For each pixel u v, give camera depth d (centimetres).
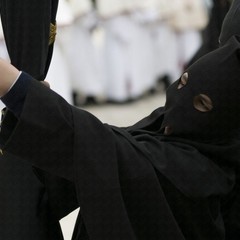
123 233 342
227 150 382
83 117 346
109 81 1880
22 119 329
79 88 1841
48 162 343
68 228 885
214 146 381
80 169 339
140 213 358
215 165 380
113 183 341
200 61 383
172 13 2033
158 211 357
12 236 399
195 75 377
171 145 377
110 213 341
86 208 341
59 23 1405
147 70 2002
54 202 409
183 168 364
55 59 1338
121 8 1811
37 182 409
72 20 1577
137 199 356
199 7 2058
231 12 430
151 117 419
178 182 360
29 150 338
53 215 415
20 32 375
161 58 2077
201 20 2061
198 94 374
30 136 335
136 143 363
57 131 336
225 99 369
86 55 1809
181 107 380
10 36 379
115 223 342
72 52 1781
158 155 365
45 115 333
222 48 379
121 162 351
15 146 337
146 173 354
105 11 1792
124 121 1695
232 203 413
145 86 2003
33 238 400
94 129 346
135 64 1909
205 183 366
